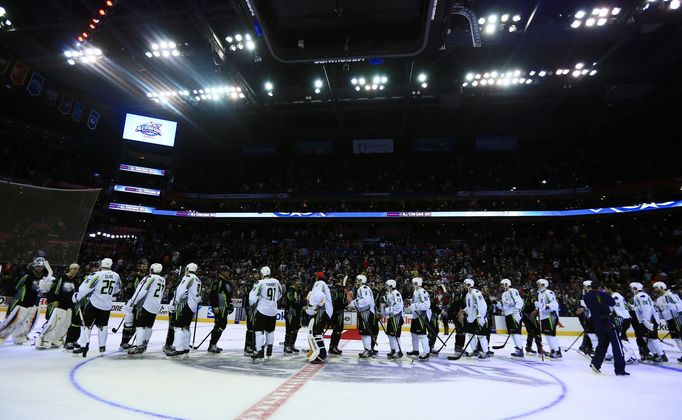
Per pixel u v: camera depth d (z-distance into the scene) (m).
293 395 5.80
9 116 33.41
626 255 27.62
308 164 43.66
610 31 21.91
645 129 34.12
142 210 35.19
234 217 36.28
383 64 27.23
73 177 34.91
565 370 8.73
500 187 34.34
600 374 8.20
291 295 10.59
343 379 7.09
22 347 9.85
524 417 4.95
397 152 41.19
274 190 38.16
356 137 40.06
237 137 41.09
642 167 30.45
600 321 8.41
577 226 32.88
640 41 24.41
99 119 37.44
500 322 18.25
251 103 32.06
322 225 37.53
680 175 27.58
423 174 38.97
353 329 19.00
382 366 8.69
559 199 32.72
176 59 27.52
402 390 6.30
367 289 10.21
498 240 32.81
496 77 27.36
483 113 35.50
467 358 10.30
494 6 20.34
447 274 25.91
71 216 20.28
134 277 9.98
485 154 39.91
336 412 4.96
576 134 36.84
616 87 26.48
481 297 10.23
